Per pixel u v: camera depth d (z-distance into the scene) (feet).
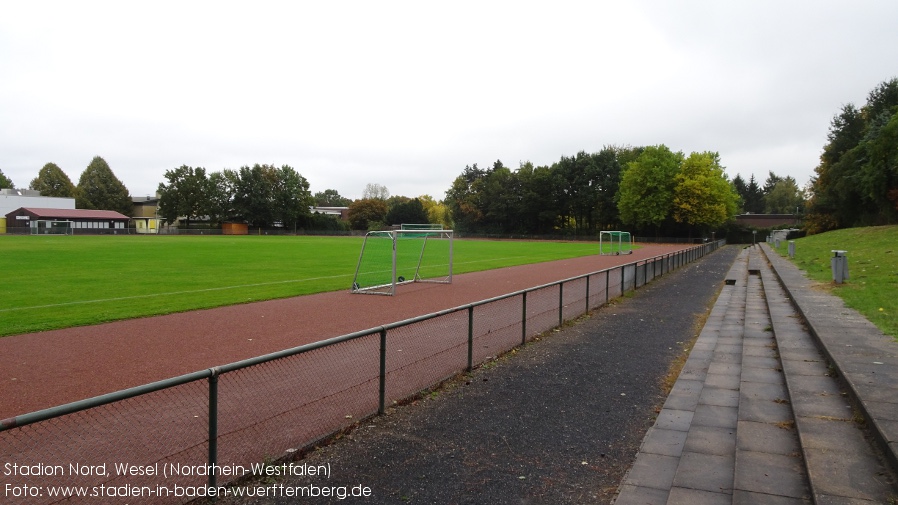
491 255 147.84
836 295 50.55
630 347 36.14
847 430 18.26
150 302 53.06
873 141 171.83
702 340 37.93
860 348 28.07
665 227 291.79
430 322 39.86
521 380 27.89
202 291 61.77
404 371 27.84
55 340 36.52
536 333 39.75
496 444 19.45
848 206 201.26
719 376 28.22
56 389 25.79
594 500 15.46
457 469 17.33
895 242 99.60
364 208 398.83
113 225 317.22
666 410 23.06
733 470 16.85
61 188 382.63
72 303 51.78
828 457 16.08
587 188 322.96
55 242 170.71
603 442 19.84
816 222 233.14
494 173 361.51
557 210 330.34
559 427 21.29
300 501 15.05
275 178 339.57
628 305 56.13
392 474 16.85
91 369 29.40
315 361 28.94
